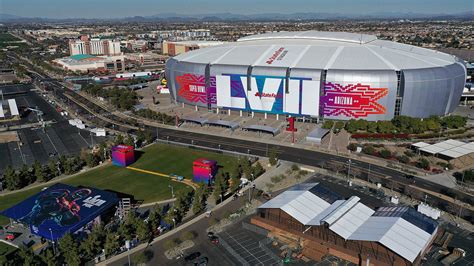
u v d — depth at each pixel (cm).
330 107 15075
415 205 8825
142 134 13738
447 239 7325
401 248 6444
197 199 8656
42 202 8462
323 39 18150
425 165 10888
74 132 15138
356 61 15162
